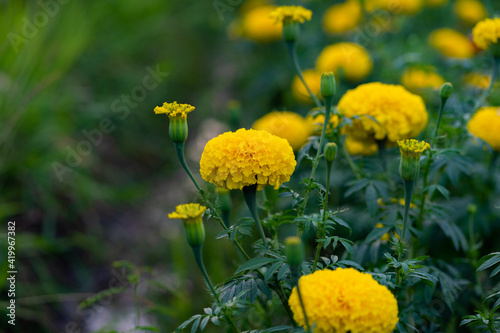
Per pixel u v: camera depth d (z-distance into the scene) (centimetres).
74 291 315
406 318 174
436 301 215
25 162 354
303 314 125
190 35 620
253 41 428
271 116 278
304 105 384
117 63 507
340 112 198
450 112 220
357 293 126
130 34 536
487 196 242
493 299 197
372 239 179
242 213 296
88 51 489
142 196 403
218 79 555
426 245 225
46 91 389
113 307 299
